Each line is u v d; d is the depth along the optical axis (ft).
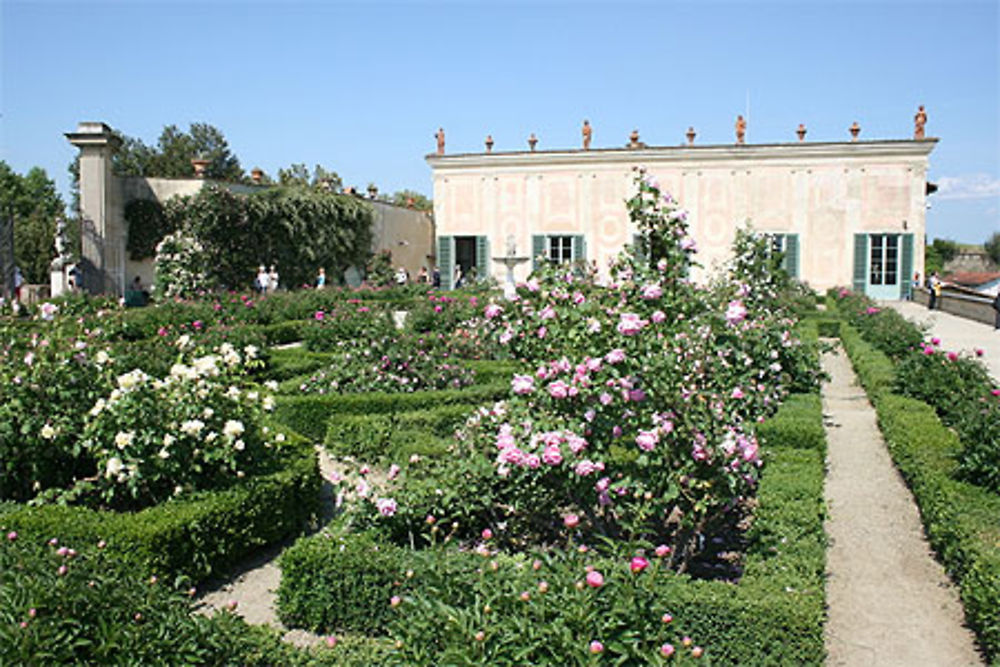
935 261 172.04
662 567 14.62
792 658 12.94
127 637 10.30
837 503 22.99
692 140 95.35
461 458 17.10
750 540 17.56
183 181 86.53
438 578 12.01
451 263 103.24
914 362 32.73
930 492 20.04
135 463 17.42
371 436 25.38
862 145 90.38
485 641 10.32
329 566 14.83
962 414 23.81
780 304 48.98
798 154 92.12
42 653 9.61
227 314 56.54
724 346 19.24
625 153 96.27
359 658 11.57
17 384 18.53
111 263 82.84
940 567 18.49
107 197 81.87
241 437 19.69
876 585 17.53
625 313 15.61
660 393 15.28
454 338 40.50
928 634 15.24
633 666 10.55
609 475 15.75
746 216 93.81
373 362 32.94
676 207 19.93
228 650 11.14
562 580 11.21
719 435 15.38
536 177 99.66
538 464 15.05
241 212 88.28
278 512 19.12
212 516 17.03
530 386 15.80
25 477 18.63
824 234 92.43
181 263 68.23
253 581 17.34
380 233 110.52
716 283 46.11
